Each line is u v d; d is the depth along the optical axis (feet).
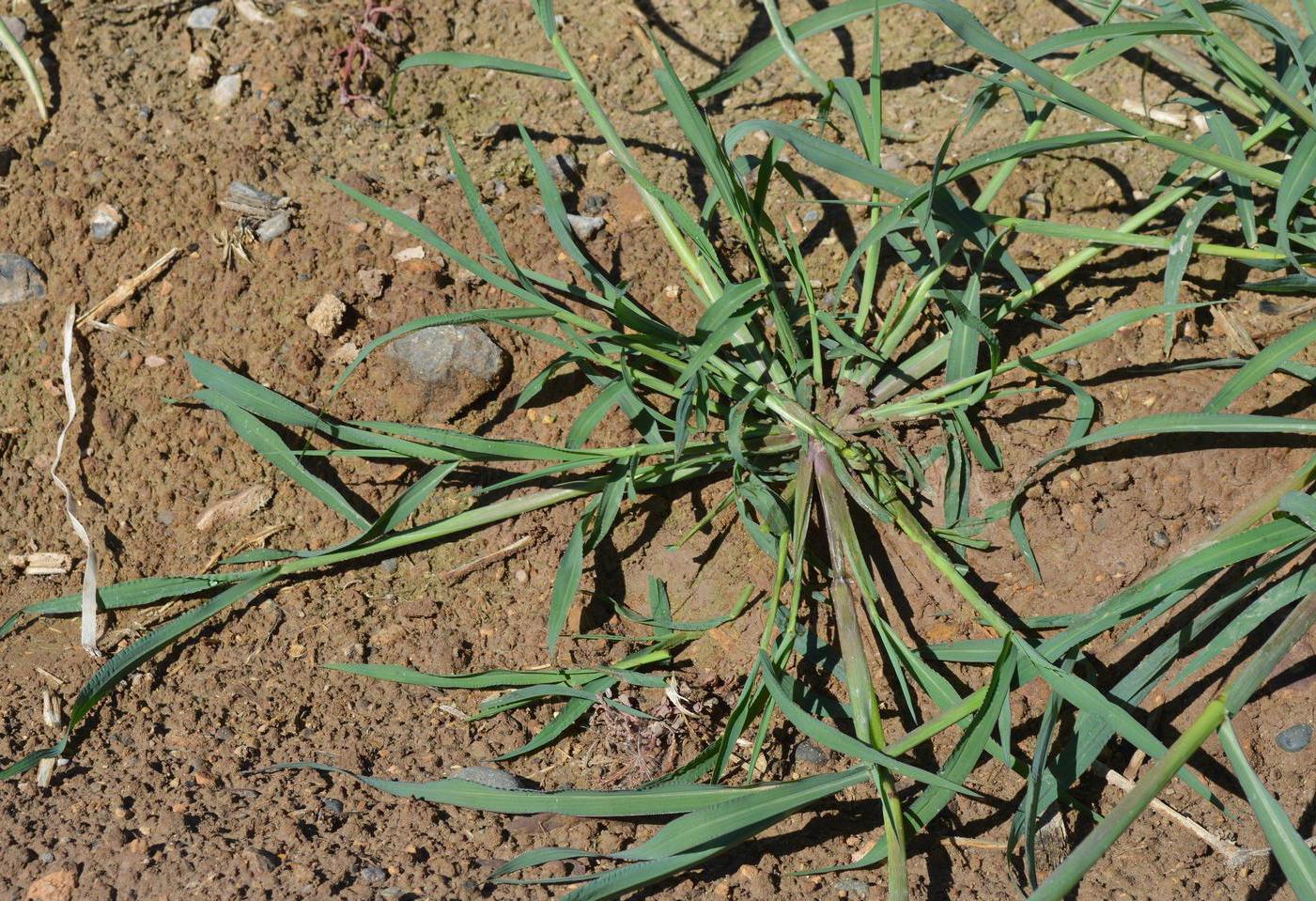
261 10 5.39
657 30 5.45
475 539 5.04
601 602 5.01
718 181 4.97
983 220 4.96
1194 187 5.07
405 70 5.37
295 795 4.83
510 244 5.18
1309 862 4.59
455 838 4.80
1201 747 4.90
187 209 5.18
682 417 4.86
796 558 4.87
